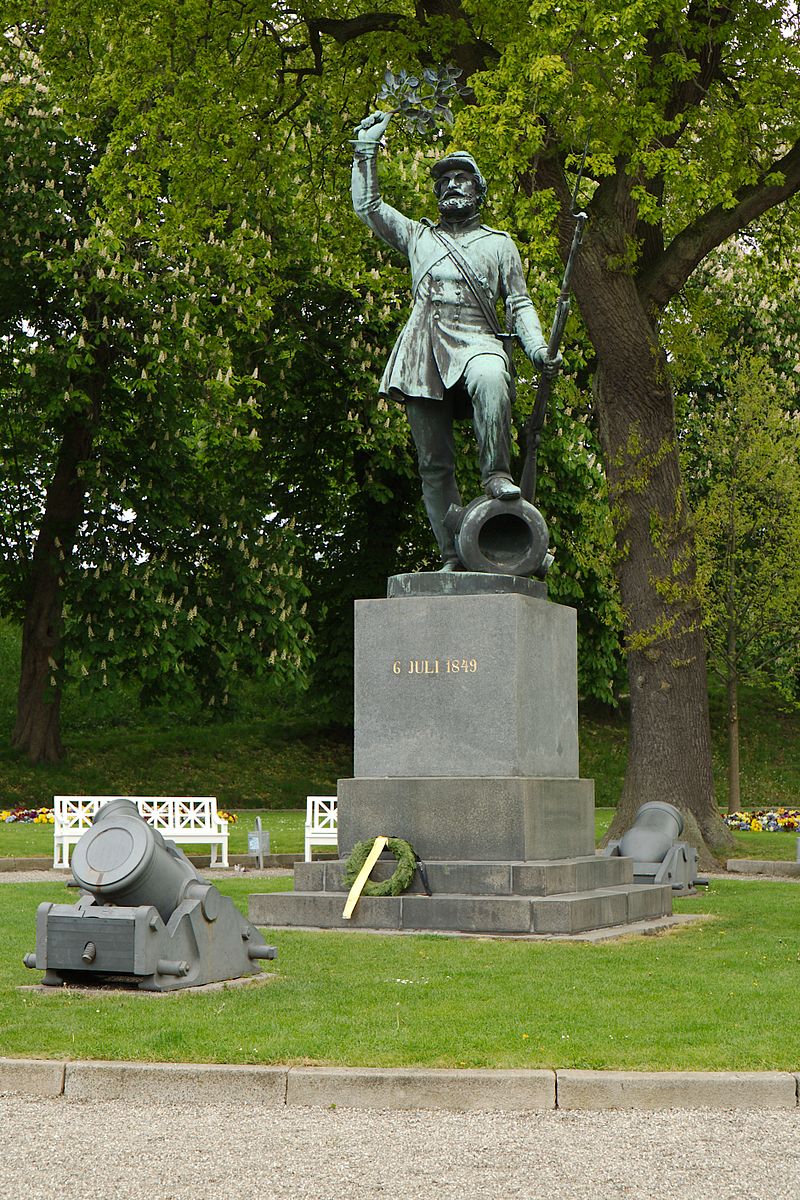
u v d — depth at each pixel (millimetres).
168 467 29062
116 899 8664
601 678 35375
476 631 11867
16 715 35062
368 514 35188
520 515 12398
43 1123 6168
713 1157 5621
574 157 18891
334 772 35250
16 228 26875
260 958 9203
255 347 30547
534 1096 6434
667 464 20297
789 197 21719
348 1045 6996
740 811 29625
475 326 12883
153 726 37844
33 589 31266
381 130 13547
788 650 32469
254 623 29984
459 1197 5129
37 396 27688
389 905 11297
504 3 19000
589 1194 5156
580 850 12508
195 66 22594
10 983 8797
